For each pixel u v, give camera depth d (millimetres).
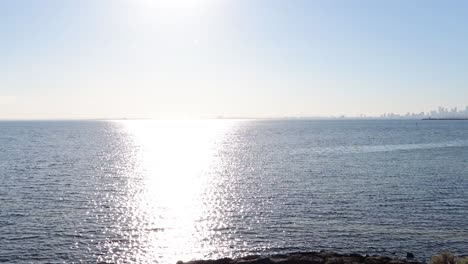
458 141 150750
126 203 51906
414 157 99250
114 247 36031
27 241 36625
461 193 55094
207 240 37906
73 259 33156
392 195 54250
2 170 77875
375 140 159875
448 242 35938
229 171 80438
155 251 35344
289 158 99812
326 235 38250
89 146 141875
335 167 82375
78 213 46312
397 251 34000
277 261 28625
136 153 121250
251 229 40625
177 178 72938
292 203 50531
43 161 93375
